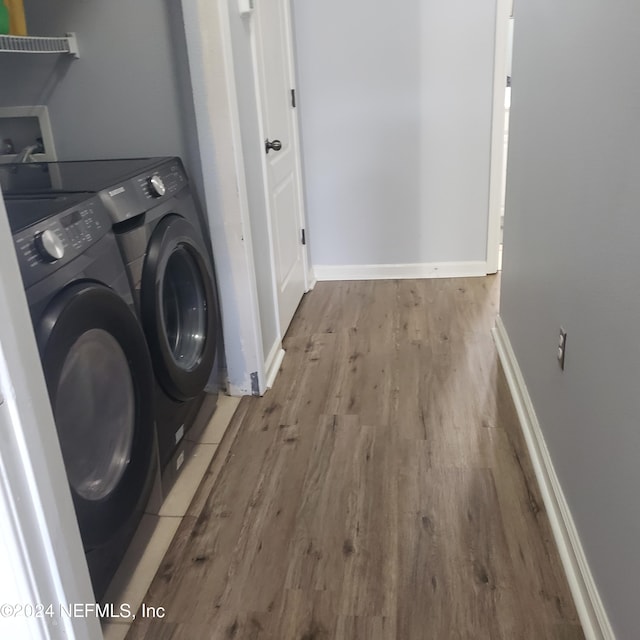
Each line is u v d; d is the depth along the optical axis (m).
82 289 1.38
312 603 1.58
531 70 2.21
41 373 0.96
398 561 1.69
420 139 3.61
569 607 1.52
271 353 2.76
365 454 2.15
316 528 1.83
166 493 1.99
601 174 1.39
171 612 1.58
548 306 1.92
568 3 1.70
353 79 3.54
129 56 2.28
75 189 1.70
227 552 1.76
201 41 2.12
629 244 1.22
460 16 3.39
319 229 3.82
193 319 2.22
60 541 0.99
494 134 3.55
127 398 1.63
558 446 1.79
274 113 2.90
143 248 1.81
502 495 1.92
